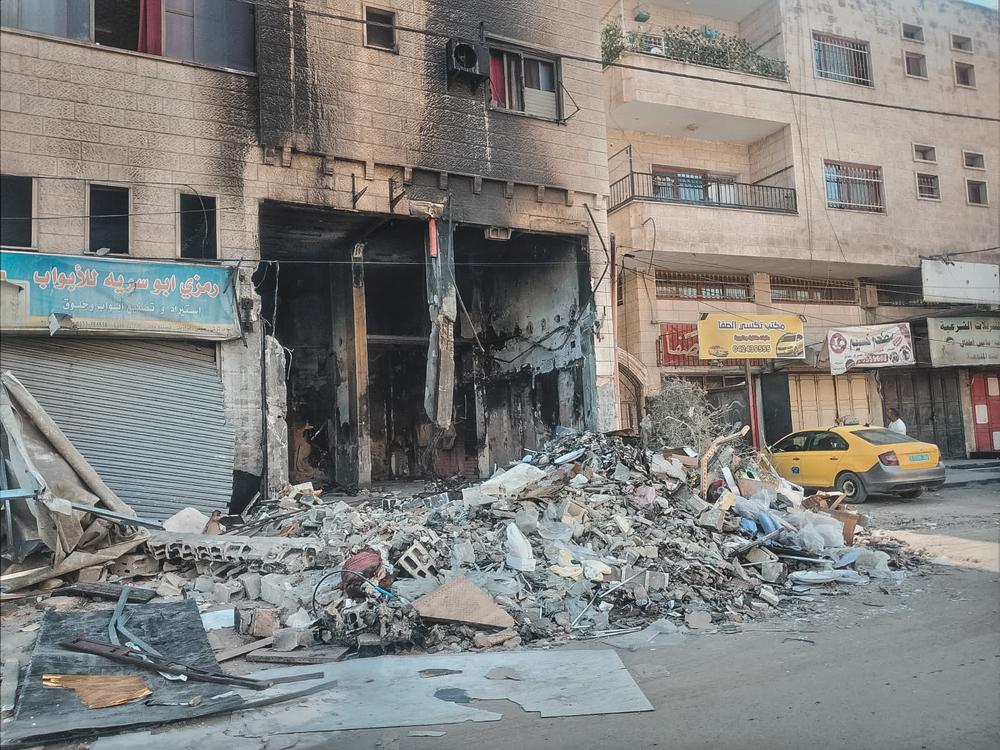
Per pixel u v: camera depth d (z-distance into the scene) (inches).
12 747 141.5
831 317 786.2
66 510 253.9
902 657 189.0
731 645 207.2
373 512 352.2
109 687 170.4
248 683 174.2
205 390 409.1
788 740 141.3
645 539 296.5
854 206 748.0
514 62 542.6
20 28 369.1
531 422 632.4
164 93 404.5
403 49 486.0
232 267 413.7
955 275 783.7
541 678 180.1
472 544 275.9
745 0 750.5
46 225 367.2
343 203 458.6
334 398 608.1
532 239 613.6
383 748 141.9
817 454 514.3
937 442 858.1
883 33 793.6
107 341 383.9
